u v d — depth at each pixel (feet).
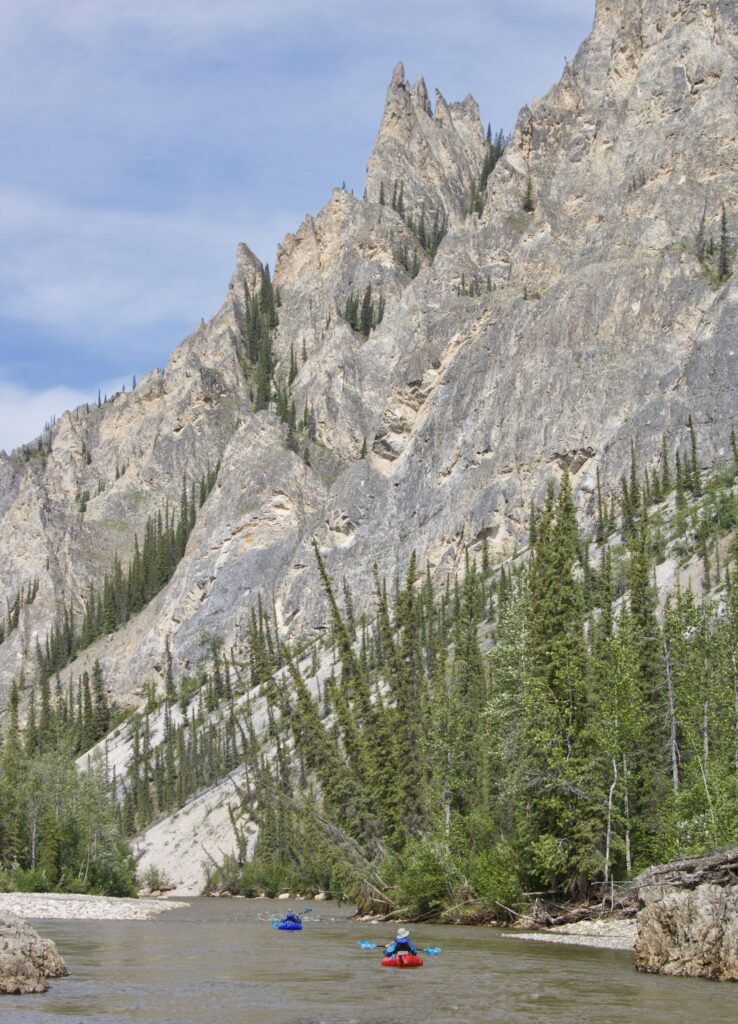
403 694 286.25
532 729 221.05
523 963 161.38
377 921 262.88
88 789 419.95
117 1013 122.11
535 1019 116.57
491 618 520.83
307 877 400.47
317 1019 118.01
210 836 501.56
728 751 226.79
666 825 209.26
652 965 150.41
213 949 196.65
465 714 276.62
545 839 211.20
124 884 419.13
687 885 163.43
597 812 214.48
